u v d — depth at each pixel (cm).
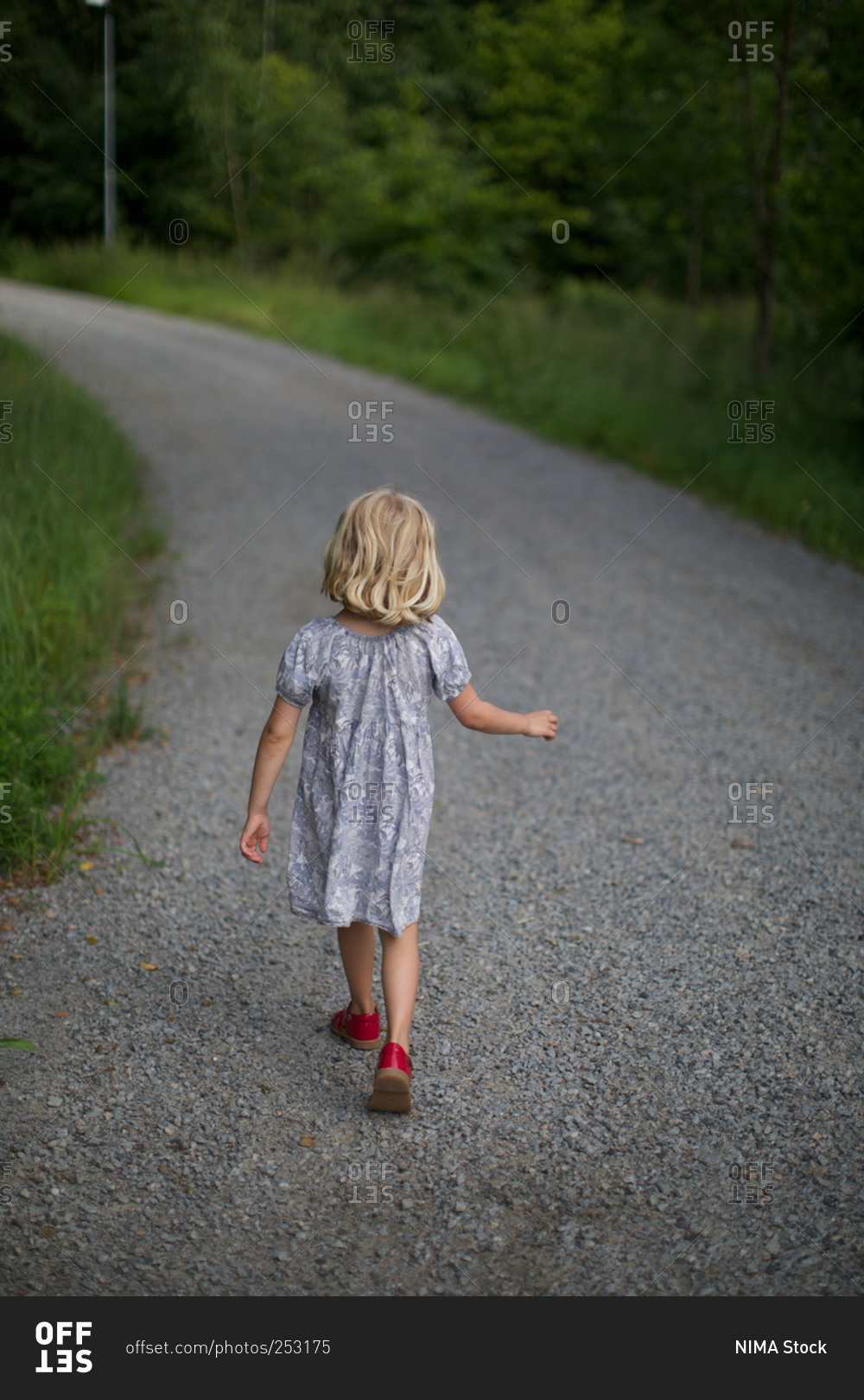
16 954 318
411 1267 217
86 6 2400
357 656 252
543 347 1605
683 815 420
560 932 342
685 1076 275
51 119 2489
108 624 581
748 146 1275
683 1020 298
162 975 314
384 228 2378
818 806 427
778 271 1340
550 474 1078
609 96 1455
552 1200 234
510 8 2783
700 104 1326
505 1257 220
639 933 341
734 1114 261
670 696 544
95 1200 231
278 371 1612
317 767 259
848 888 366
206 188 2598
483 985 314
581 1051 285
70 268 2398
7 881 355
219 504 884
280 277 2378
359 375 1658
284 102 2552
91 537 630
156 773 443
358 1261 219
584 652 606
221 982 314
